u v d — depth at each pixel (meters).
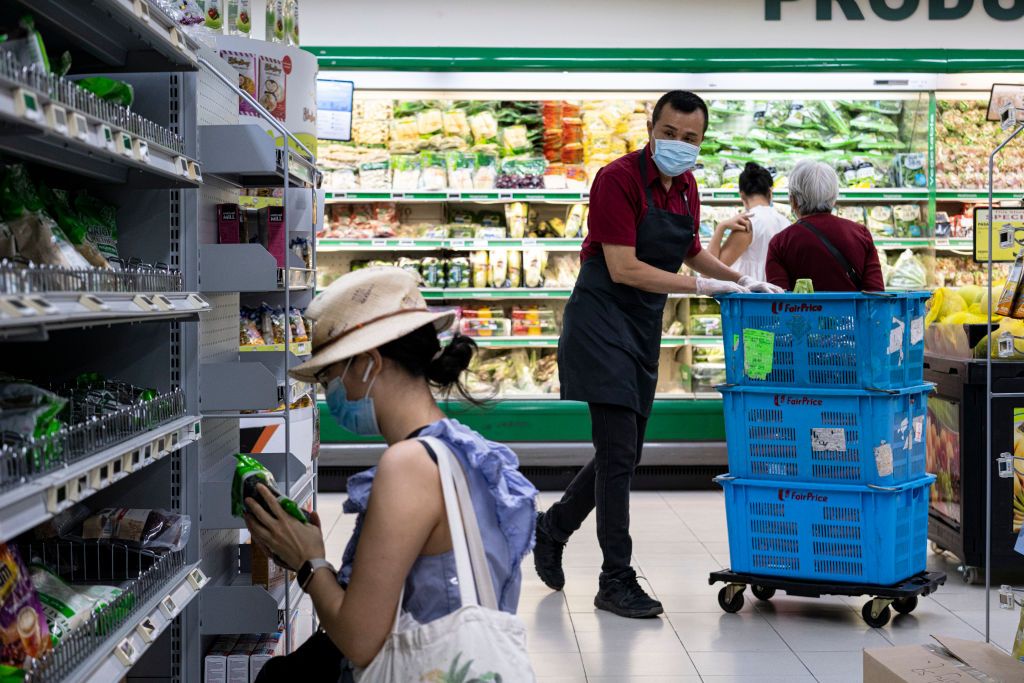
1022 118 3.04
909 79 6.30
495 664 1.50
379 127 6.57
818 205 4.07
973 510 4.21
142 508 2.62
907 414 3.75
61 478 1.68
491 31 6.59
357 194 6.25
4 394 1.79
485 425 6.14
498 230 6.42
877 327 3.56
